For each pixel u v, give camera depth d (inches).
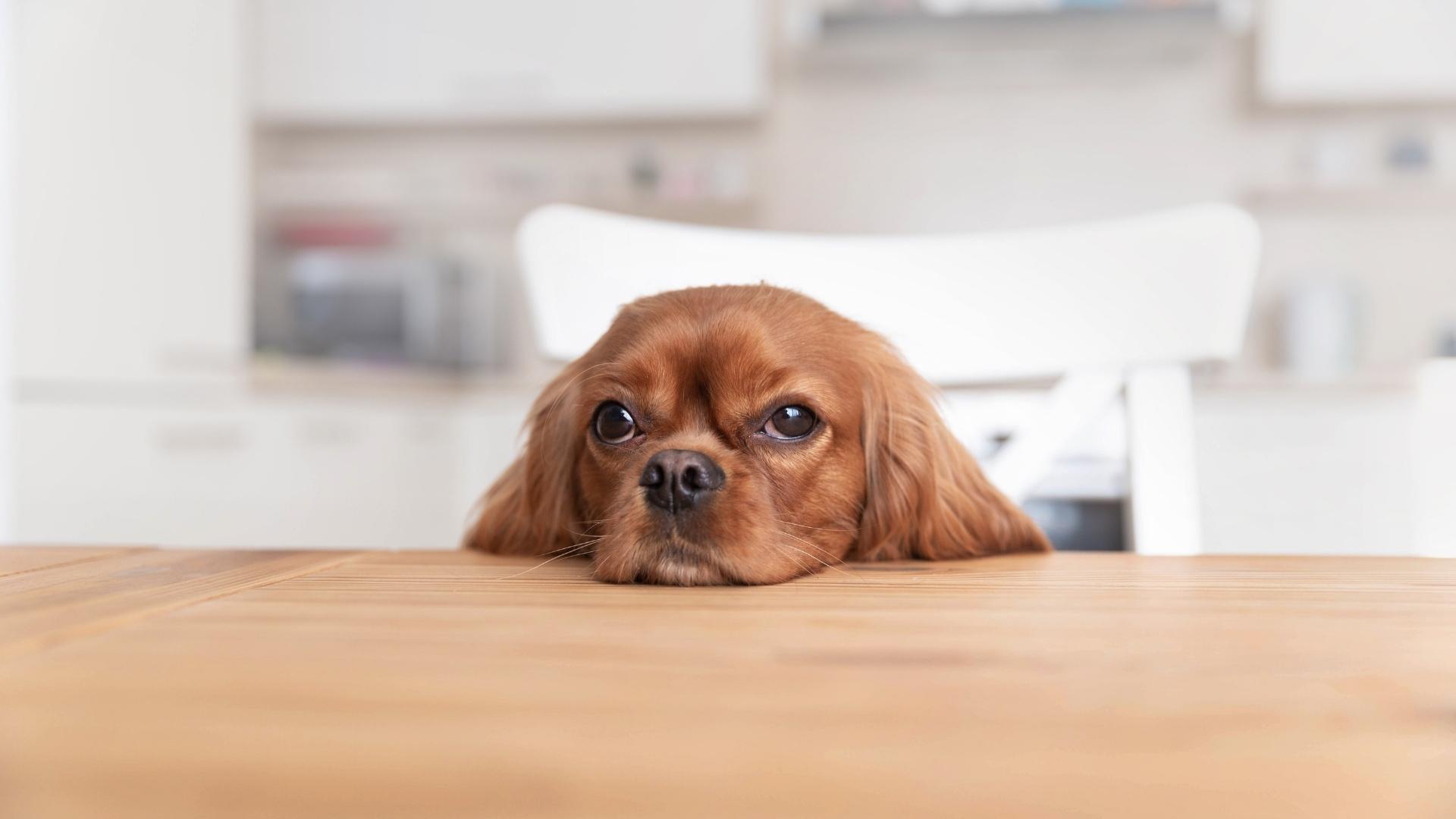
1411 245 185.8
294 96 189.0
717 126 203.6
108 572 25.2
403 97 188.4
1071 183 195.3
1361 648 15.6
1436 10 168.9
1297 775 10.1
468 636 16.4
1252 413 148.6
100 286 153.8
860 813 9.2
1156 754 10.6
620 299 65.0
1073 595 21.5
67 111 154.3
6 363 153.9
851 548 45.3
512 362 210.5
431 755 10.5
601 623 17.7
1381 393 146.6
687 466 35.7
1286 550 148.2
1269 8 172.7
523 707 12.2
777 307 44.8
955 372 62.6
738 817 9.1
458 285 191.9
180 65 157.0
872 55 185.9
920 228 199.5
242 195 161.0
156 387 146.9
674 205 201.3
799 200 202.1
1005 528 46.4
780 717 11.8
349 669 14.0
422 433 172.1
